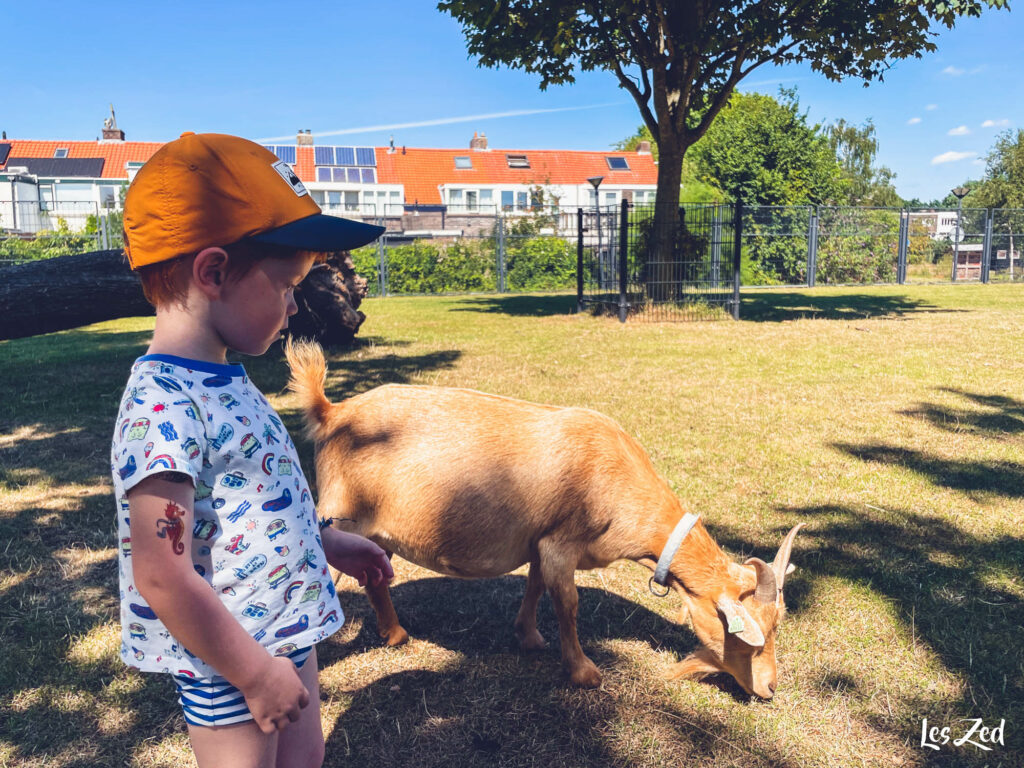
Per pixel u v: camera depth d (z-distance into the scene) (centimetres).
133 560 143
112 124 5459
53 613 387
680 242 1856
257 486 160
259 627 161
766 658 293
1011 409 811
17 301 844
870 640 363
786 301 2200
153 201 147
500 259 2811
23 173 4444
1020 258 3191
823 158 3575
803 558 450
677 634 374
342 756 284
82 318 894
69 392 914
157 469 140
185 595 142
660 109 1822
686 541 304
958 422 756
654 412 794
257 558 159
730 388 916
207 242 147
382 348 1263
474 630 379
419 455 313
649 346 1290
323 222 157
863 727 301
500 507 310
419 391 335
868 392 895
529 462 311
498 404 329
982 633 367
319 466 330
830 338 1371
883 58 1758
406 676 337
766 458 639
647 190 5141
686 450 661
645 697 321
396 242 3189
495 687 328
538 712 311
